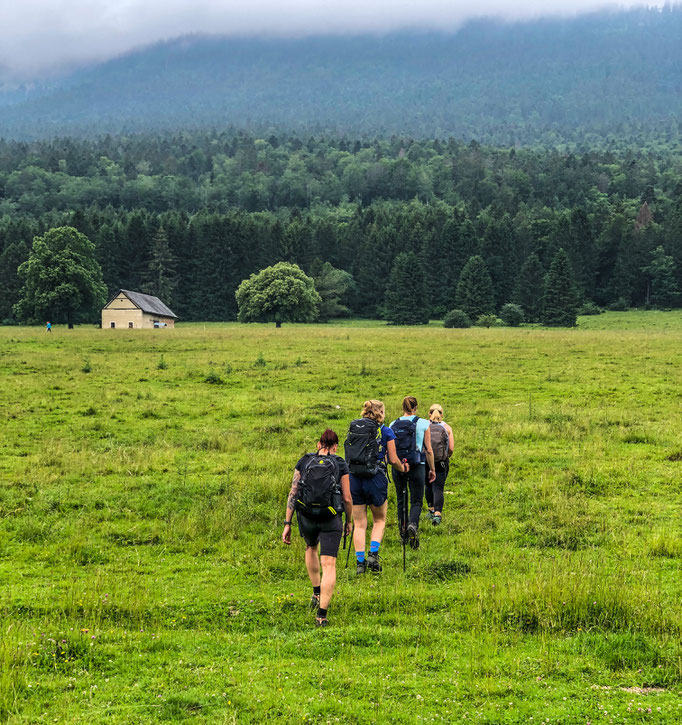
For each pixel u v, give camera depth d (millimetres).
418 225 146250
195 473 15016
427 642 7305
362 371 31750
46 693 6289
